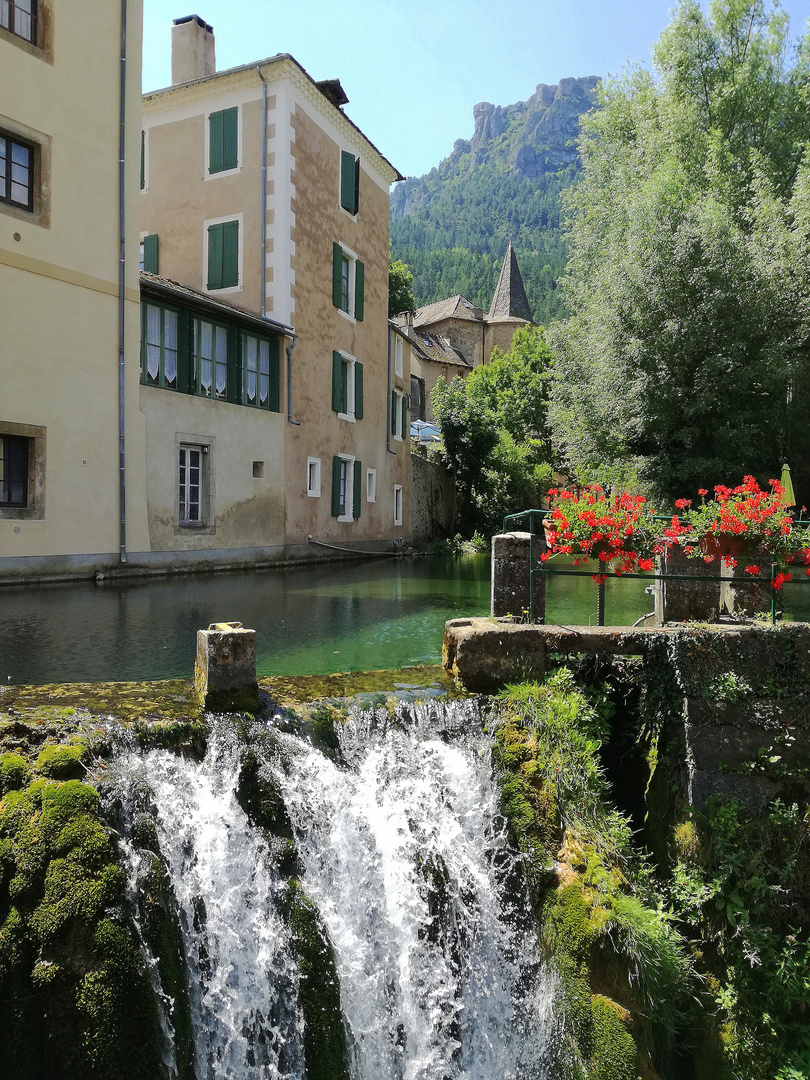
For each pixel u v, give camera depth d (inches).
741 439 644.7
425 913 167.9
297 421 701.3
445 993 165.9
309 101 715.4
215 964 141.6
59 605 368.5
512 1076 157.5
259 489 642.8
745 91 828.6
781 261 658.8
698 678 206.4
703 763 200.5
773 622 220.7
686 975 175.6
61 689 184.1
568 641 209.2
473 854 174.9
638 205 703.7
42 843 128.7
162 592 433.7
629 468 732.0
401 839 170.2
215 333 593.3
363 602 424.2
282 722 169.9
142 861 135.3
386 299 922.7
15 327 427.2
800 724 204.7
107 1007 120.3
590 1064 148.7
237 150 695.1
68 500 459.8
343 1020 148.6
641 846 208.1
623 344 693.3
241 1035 141.3
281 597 434.9
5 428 422.3
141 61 509.0
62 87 451.8
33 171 443.2
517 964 165.6
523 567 227.6
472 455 1078.4
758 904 189.6
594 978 158.7
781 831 196.5
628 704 217.3
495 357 1791.3
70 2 456.1
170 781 149.4
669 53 868.6
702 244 654.5
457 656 205.2
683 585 235.3
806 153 734.5
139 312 508.1
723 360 636.1
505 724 190.4
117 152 490.9
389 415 926.4
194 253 721.0
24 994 120.5
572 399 799.7
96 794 135.6
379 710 182.9
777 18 855.7
